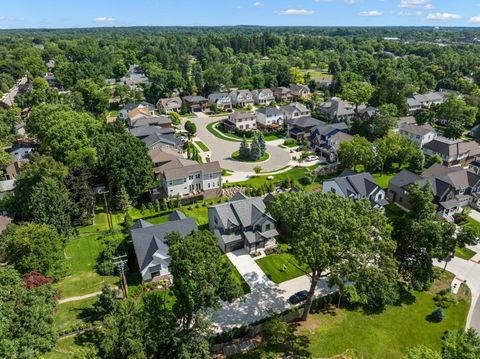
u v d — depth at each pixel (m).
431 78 165.88
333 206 37.47
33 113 89.12
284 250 54.66
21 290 32.28
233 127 114.56
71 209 58.03
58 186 56.38
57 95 122.38
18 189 60.22
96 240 57.00
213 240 35.22
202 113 137.75
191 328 34.78
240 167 86.81
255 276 48.84
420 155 84.06
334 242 33.44
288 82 174.12
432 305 44.25
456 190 66.75
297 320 41.38
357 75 176.00
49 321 31.48
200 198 70.62
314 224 34.88
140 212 65.75
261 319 40.97
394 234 47.19
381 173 83.19
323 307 43.56
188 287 31.00
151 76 158.50
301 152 96.94
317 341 38.44
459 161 89.38
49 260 43.88
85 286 45.91
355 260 33.25
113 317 33.78
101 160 68.19
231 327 40.19
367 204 38.19
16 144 91.81
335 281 33.38
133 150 67.06
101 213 65.38
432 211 55.22
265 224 54.66
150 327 32.56
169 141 90.81
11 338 28.42
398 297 43.75
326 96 159.12
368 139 100.06
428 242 43.53
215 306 32.72
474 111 113.00
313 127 105.62
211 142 105.25
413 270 44.56
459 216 63.75
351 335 39.31
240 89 158.88
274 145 102.94
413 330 40.25
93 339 36.75
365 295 41.59
